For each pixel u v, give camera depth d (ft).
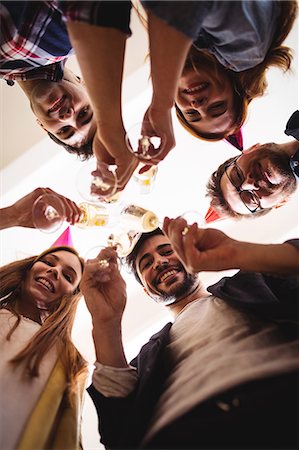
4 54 4.23
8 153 6.72
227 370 3.29
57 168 6.70
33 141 6.68
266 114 6.67
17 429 3.65
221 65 4.47
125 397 3.80
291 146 5.48
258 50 4.13
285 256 3.59
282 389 3.17
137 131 3.84
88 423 6.59
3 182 6.64
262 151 5.44
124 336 6.97
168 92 3.42
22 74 4.63
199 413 3.17
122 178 3.91
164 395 3.51
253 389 3.18
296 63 6.24
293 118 4.98
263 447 3.06
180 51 3.20
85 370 4.57
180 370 3.63
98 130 3.71
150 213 4.37
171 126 3.62
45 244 7.04
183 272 5.08
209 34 4.02
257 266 3.62
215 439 3.11
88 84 3.50
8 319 4.58
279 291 3.92
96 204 4.31
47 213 4.27
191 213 4.46
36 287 5.03
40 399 3.86
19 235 6.92
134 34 6.28
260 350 3.42
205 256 3.64
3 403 3.72
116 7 3.27
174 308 5.18
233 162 5.71
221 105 4.70
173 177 7.11
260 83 4.76
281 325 3.63
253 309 3.73
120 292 4.20
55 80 4.75
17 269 5.30
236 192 5.62
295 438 3.08
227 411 3.14
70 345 4.58
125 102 6.29
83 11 3.18
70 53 4.44
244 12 3.68
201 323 4.01
